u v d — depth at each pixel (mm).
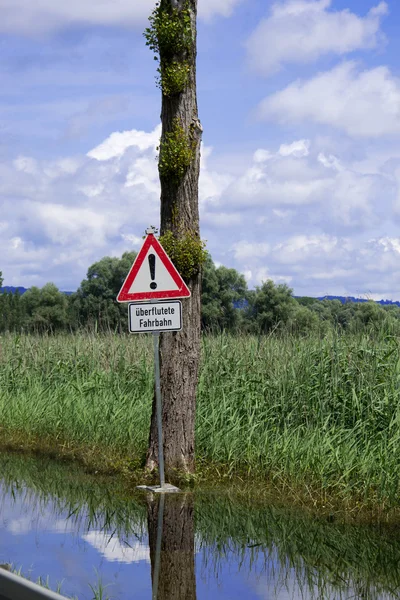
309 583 6727
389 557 7594
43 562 7301
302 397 12680
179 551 7789
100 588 6266
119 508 9719
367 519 9141
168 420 11680
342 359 12930
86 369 18203
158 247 11266
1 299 84438
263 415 12828
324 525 8883
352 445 11109
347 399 12250
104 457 12727
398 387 11766
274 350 14547
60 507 9727
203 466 12039
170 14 11648
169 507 9812
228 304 66500
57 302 85938
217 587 6613
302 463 10820
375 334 13430
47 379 18359
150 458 11758
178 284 11359
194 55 11852
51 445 14102
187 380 11773
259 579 6840
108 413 13992
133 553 7680
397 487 9609
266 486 10883
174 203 11773
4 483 11188
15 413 15586
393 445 10477
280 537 8352
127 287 11156
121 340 18922
